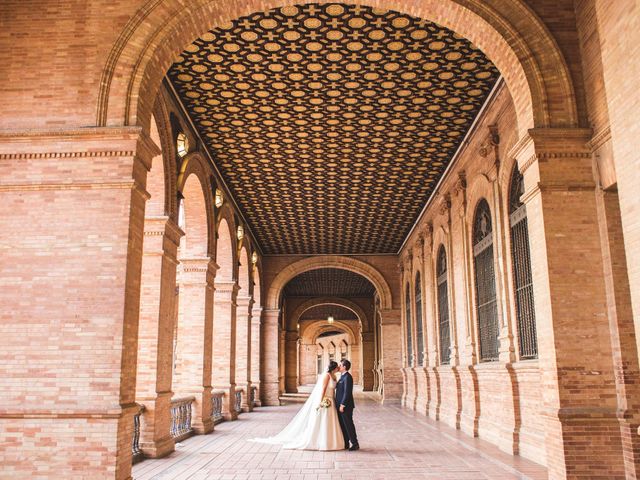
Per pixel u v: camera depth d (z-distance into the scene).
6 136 7.63
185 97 12.09
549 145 7.95
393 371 26.20
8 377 7.08
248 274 22.16
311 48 10.34
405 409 22.53
